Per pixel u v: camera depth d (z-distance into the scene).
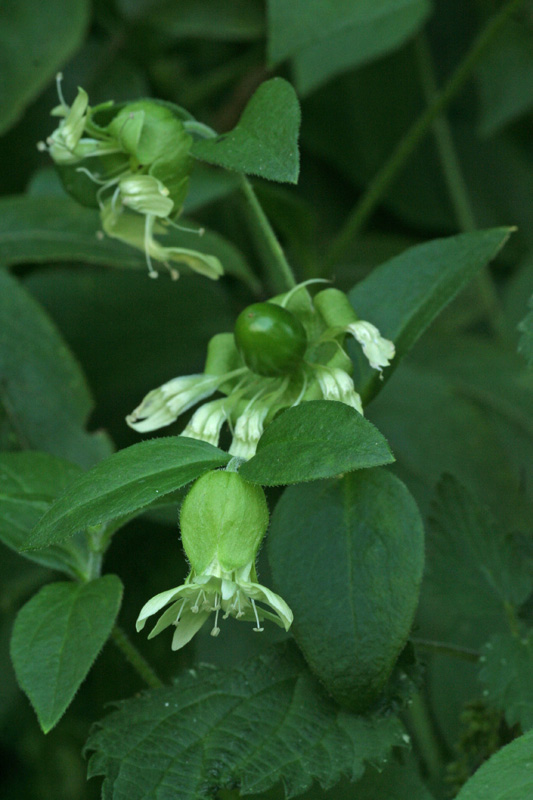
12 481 0.34
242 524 0.31
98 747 0.32
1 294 0.40
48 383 0.40
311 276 0.44
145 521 0.45
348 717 0.33
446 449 0.48
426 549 0.36
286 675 0.33
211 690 0.33
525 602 0.36
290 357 0.33
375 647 0.32
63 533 0.31
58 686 0.32
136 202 0.33
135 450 0.31
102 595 0.33
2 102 0.45
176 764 0.32
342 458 0.30
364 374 0.35
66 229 0.41
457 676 0.38
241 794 0.32
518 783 0.30
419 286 0.34
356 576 0.32
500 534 0.36
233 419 0.33
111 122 0.34
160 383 0.52
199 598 0.31
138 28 0.52
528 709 0.33
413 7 0.48
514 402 0.50
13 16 0.46
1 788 0.50
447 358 0.52
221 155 0.32
